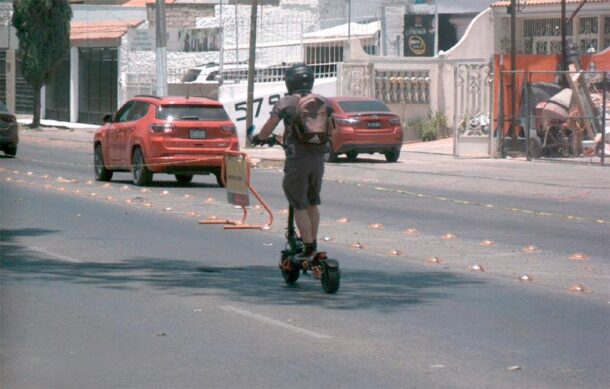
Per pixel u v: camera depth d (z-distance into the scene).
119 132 36.44
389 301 16.50
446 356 13.05
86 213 27.91
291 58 67.88
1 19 87.38
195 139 34.81
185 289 17.34
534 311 15.88
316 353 13.16
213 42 72.31
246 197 25.64
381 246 22.61
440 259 20.84
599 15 58.72
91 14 85.50
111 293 16.95
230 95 61.44
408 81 57.38
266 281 18.19
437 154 50.06
